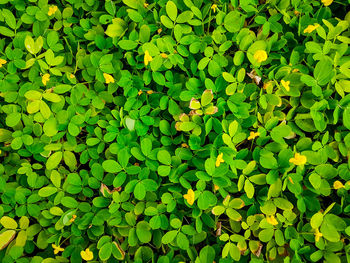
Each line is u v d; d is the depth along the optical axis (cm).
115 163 39
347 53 42
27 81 45
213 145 40
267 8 45
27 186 42
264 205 39
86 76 44
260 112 42
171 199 40
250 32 44
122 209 42
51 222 41
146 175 40
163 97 42
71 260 40
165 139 42
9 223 40
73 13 48
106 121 42
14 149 41
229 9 45
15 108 42
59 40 46
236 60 42
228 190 40
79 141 45
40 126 41
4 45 46
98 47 44
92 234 41
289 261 39
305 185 40
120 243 42
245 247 40
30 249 41
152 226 39
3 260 40
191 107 40
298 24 43
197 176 38
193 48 42
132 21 45
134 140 41
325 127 40
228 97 41
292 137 41
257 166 40
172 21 43
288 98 45
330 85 41
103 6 47
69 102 42
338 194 40
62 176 42
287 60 44
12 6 48
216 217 40
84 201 43
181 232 39
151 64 41
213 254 39
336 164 41
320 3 45
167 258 39
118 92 46
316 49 41
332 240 38
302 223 40
